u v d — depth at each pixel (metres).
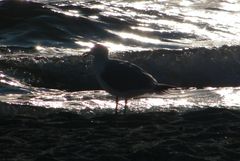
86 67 18.55
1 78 17.25
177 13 24.27
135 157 12.23
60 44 20.58
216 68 19.72
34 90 16.72
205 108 15.08
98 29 21.81
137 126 13.91
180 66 19.59
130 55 19.58
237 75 19.58
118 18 22.88
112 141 12.98
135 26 22.41
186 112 14.81
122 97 14.58
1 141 12.86
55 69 18.33
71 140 13.01
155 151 12.51
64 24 21.77
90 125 13.88
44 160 11.99
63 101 15.47
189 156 12.38
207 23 23.31
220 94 16.62
